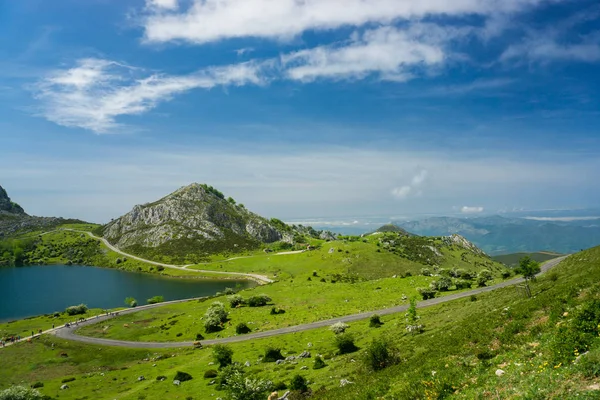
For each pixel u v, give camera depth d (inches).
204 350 3548.2
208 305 5821.9
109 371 3240.7
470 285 4813.0
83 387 2778.1
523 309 1368.1
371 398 1104.8
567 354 739.4
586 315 827.4
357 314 4047.7
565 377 644.1
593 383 589.9
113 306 7170.3
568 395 584.4
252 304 5177.2
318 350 2775.6
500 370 849.5
